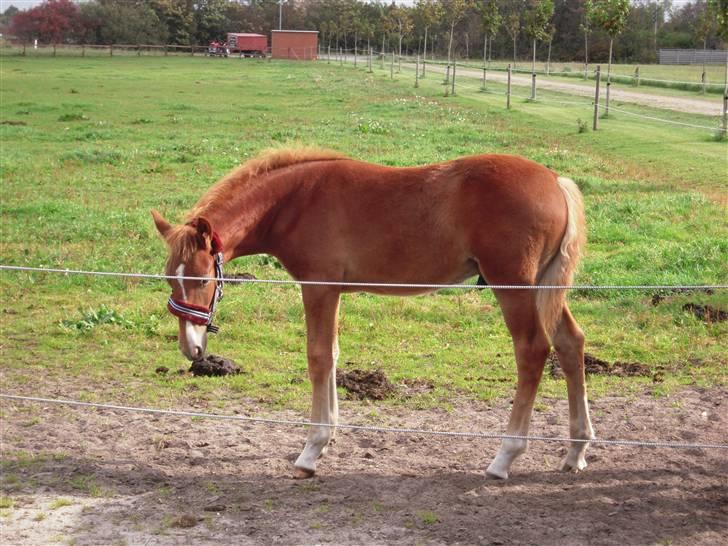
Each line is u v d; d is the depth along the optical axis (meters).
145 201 14.95
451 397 6.85
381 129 23.39
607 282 9.84
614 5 27.44
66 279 10.43
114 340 8.40
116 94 37.59
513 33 71.44
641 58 78.25
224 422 6.32
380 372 7.25
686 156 19.00
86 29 96.19
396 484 5.16
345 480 5.24
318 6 114.19
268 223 5.39
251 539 4.46
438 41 91.56
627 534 4.47
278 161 5.41
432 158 18.61
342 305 9.38
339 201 5.23
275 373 7.46
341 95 37.69
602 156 19.67
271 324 8.91
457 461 5.57
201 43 104.12
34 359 7.84
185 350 5.02
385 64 71.38
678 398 6.70
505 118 27.52
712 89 37.78
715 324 8.37
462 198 5.07
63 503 4.91
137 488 5.16
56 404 6.70
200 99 35.75
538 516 4.70
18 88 39.50
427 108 30.66
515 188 5.00
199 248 4.97
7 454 5.70
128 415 6.47
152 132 24.48
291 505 4.87
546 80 48.59
